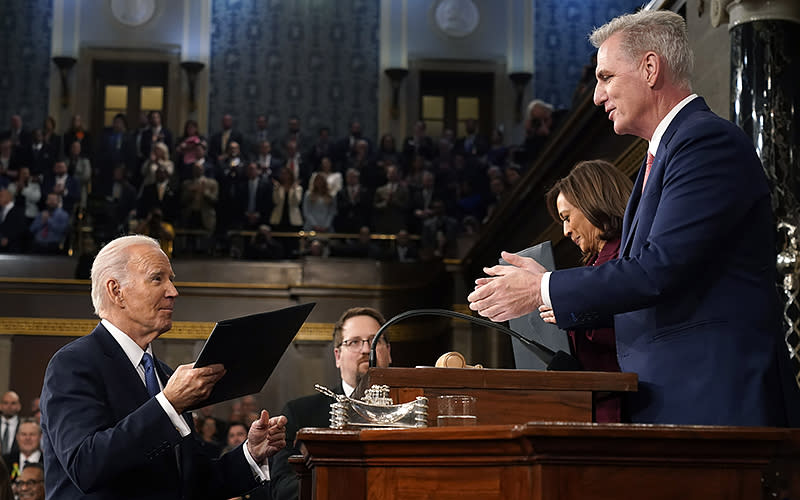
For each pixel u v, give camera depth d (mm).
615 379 2107
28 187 13172
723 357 2100
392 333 11625
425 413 2027
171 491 2885
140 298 2992
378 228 13109
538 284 2207
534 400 2102
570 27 16500
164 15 16375
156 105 16234
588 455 1608
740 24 4352
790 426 2107
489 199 13336
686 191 2160
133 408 2871
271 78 16406
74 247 12602
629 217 2459
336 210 13250
